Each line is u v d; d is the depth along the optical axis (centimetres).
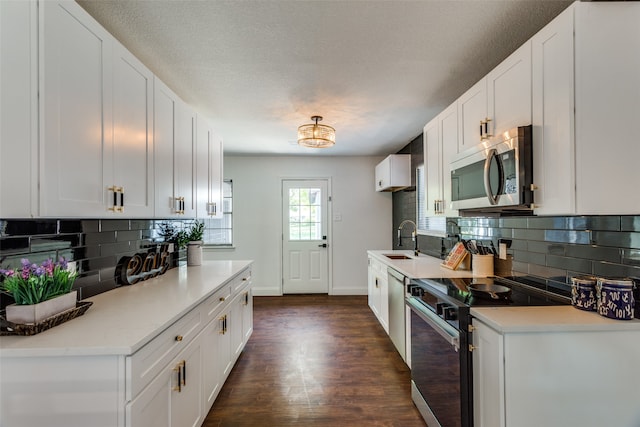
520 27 160
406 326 243
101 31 134
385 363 265
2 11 101
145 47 177
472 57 190
